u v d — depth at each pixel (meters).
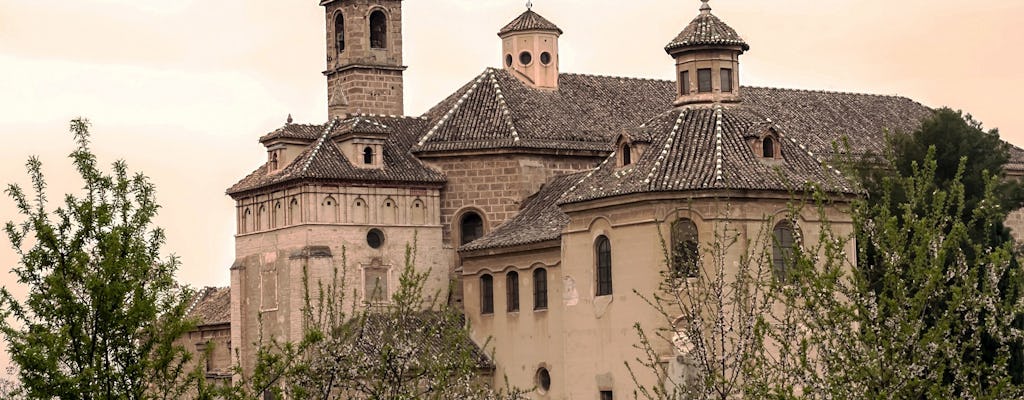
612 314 75.12
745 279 52.88
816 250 45.28
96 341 48.88
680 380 69.25
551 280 80.56
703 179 72.62
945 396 41.41
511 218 87.00
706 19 79.81
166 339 49.53
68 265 49.19
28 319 48.91
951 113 82.69
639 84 95.38
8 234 49.34
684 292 68.38
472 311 85.75
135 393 48.75
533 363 81.69
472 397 53.59
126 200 50.56
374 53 93.88
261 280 88.31
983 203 44.81
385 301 86.12
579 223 77.50
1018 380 62.78
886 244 42.97
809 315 44.59
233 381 88.56
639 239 73.62
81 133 50.94
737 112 78.25
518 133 88.06
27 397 48.16
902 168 81.12
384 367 50.50
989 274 42.19
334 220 85.69
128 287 49.06
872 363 41.44
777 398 42.50
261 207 88.69
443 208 88.44
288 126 89.25
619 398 74.50
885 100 102.81
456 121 89.62
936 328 41.50
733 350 50.75
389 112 94.00
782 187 72.88
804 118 97.44
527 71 93.06
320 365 50.50
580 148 88.62
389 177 86.69
